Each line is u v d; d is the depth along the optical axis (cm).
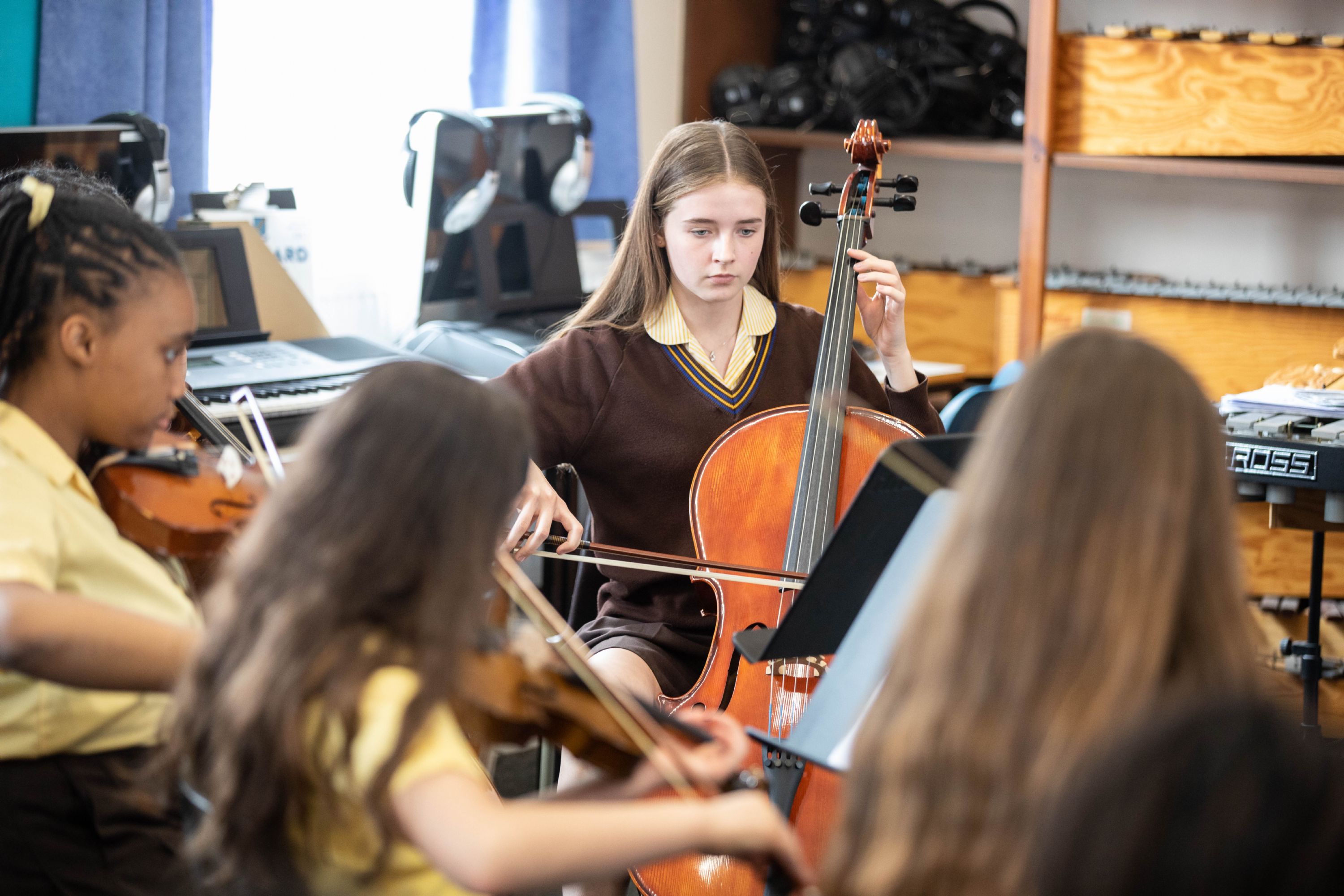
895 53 720
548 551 386
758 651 280
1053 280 662
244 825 193
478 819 185
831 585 258
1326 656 597
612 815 196
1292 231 716
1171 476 173
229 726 193
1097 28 749
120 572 260
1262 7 711
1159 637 168
